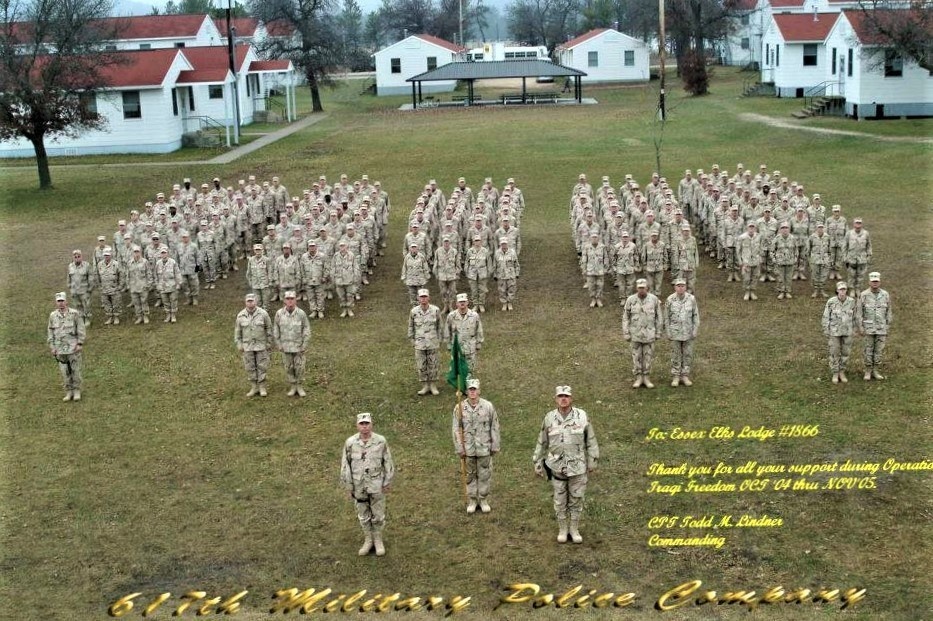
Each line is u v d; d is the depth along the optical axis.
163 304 29.97
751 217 32.69
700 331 26.06
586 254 28.58
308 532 16.22
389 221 42.22
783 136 54.38
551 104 76.69
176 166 55.88
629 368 23.38
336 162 55.03
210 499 17.53
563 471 15.16
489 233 31.56
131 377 24.44
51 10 48.81
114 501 17.59
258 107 79.44
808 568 14.46
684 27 90.94
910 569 14.27
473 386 16.16
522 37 140.75
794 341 24.78
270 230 30.98
